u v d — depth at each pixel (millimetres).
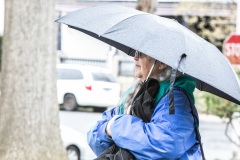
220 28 38844
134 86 6488
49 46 16922
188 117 5836
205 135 34781
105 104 43906
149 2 20344
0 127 16969
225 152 28797
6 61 17062
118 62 53781
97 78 44062
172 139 5695
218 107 17203
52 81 17016
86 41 55906
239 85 6188
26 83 16781
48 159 16672
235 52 16281
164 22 6051
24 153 16547
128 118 5957
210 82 5711
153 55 5594
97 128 6469
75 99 44250
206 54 5980
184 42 5801
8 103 16891
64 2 54344
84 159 21922
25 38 16781
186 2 40125
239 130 18875
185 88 5996
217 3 39375
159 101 5984
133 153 5855
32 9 16750
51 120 16891
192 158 5930
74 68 44469
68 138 21828
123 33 5836
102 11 6281
